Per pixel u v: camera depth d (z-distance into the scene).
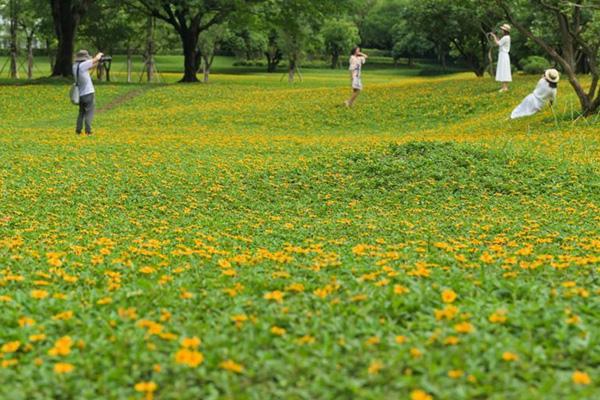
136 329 5.32
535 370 4.60
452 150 14.84
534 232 10.18
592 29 25.84
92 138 19.95
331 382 4.46
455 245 8.71
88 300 6.30
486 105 26.38
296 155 16.77
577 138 18.48
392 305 5.76
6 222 10.91
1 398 4.34
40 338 5.17
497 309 5.63
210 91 35.50
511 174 13.84
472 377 4.39
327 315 5.59
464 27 48.97
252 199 13.15
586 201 12.43
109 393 4.46
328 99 29.75
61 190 13.42
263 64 85.81
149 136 21.22
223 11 43.00
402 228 10.67
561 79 34.22
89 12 50.28
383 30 101.50
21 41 67.12
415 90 30.00
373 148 15.64
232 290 6.31
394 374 4.52
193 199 13.08
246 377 4.61
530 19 40.94
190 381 4.55
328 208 12.62
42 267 7.74
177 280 6.97
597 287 6.47
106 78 56.12
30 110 29.84
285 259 7.78
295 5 43.59
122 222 11.31
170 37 58.44
